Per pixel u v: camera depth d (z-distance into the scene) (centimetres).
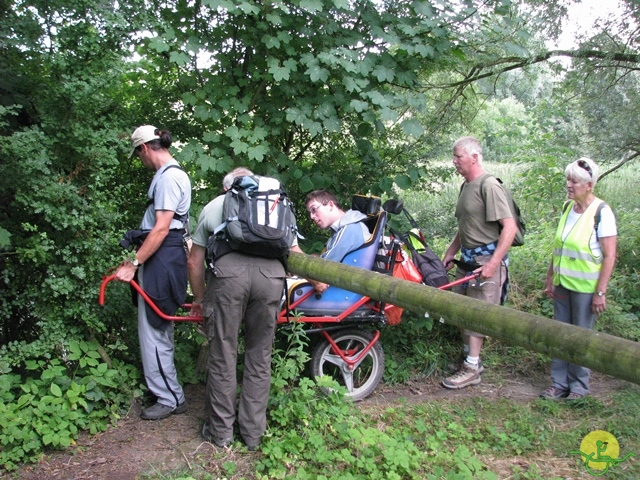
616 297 576
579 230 402
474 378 438
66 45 343
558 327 213
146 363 345
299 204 512
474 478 299
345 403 357
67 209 345
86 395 329
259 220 303
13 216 353
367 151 493
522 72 816
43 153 326
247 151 425
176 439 329
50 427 311
